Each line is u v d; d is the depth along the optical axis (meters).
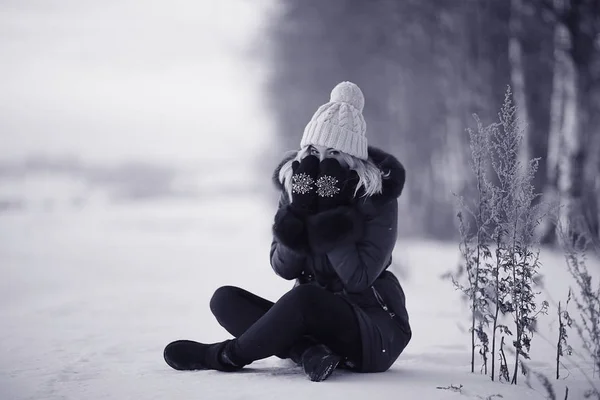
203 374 3.58
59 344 5.23
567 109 18.61
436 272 12.10
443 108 26.83
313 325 3.41
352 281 3.47
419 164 28.89
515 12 20.42
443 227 27.42
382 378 3.46
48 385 3.49
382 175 3.55
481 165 3.59
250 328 3.51
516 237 3.48
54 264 16.83
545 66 19.38
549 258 10.98
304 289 3.40
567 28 18.59
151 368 3.94
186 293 9.95
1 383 3.58
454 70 24.75
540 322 6.04
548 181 16.33
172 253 20.67
